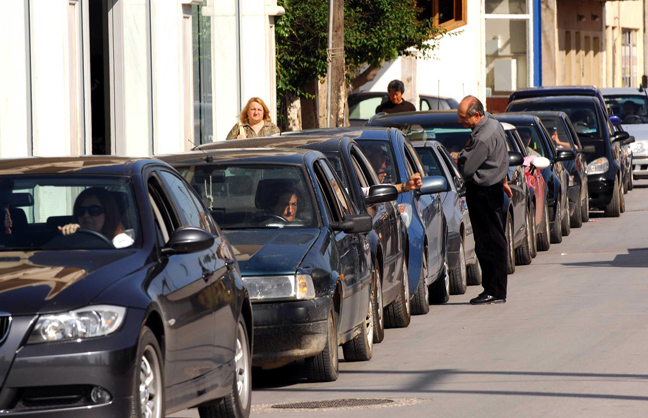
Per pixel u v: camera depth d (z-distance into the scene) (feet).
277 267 86.22
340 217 98.32
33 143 149.59
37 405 57.72
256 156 99.09
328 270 88.63
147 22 188.96
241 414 76.54
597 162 241.96
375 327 108.27
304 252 88.48
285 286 85.87
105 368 58.03
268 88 223.30
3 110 145.48
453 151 155.74
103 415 57.93
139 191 69.41
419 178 120.16
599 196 241.76
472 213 132.57
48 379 57.41
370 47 277.03
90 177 70.23
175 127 193.77
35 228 67.77
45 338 57.82
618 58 605.31
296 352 86.17
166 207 72.28
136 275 62.95
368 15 279.08
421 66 403.54
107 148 186.39
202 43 209.36
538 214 180.14
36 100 150.00
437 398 84.12
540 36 484.33
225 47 216.54
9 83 145.59
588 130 245.04
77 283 60.39
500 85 477.77
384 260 108.78
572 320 117.29
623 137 249.14
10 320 57.98
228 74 216.95
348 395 86.69
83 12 164.86
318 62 258.57
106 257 64.44
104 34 185.47
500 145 131.75
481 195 131.64
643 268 159.63
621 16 611.47
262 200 95.50
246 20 219.82
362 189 108.47
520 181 164.76
